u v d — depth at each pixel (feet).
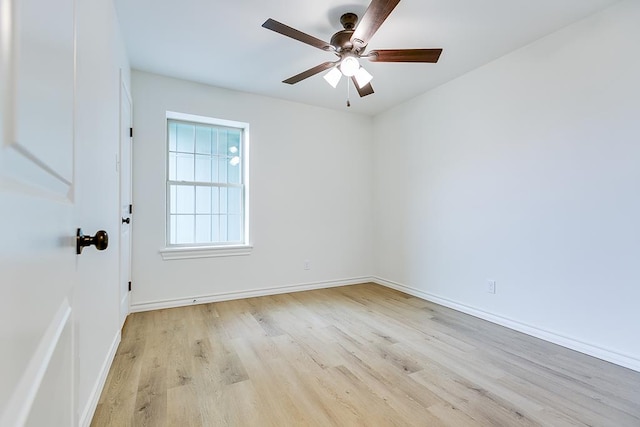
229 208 11.88
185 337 7.94
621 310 6.66
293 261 12.61
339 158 13.66
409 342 7.78
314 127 13.05
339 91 11.56
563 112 7.61
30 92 1.36
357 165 14.11
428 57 7.12
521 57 8.48
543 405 5.31
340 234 13.67
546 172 7.95
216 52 8.77
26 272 1.36
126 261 8.83
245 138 11.96
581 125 7.28
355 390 5.71
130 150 9.32
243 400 5.38
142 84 9.95
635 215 6.48
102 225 5.42
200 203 11.37
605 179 6.89
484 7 6.84
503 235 8.93
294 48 8.55
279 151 12.32
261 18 7.25
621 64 6.66
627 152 6.59
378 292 12.57
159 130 10.20
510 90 8.76
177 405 5.22
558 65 7.69
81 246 2.62
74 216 2.46
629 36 6.55
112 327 6.59
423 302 11.21
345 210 13.80
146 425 4.73
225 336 8.04
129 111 9.09
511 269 8.73
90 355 4.71
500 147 9.02
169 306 10.30
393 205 13.23
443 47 8.45
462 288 10.18
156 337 7.91
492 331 8.51
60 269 1.98
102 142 5.40
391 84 10.86
